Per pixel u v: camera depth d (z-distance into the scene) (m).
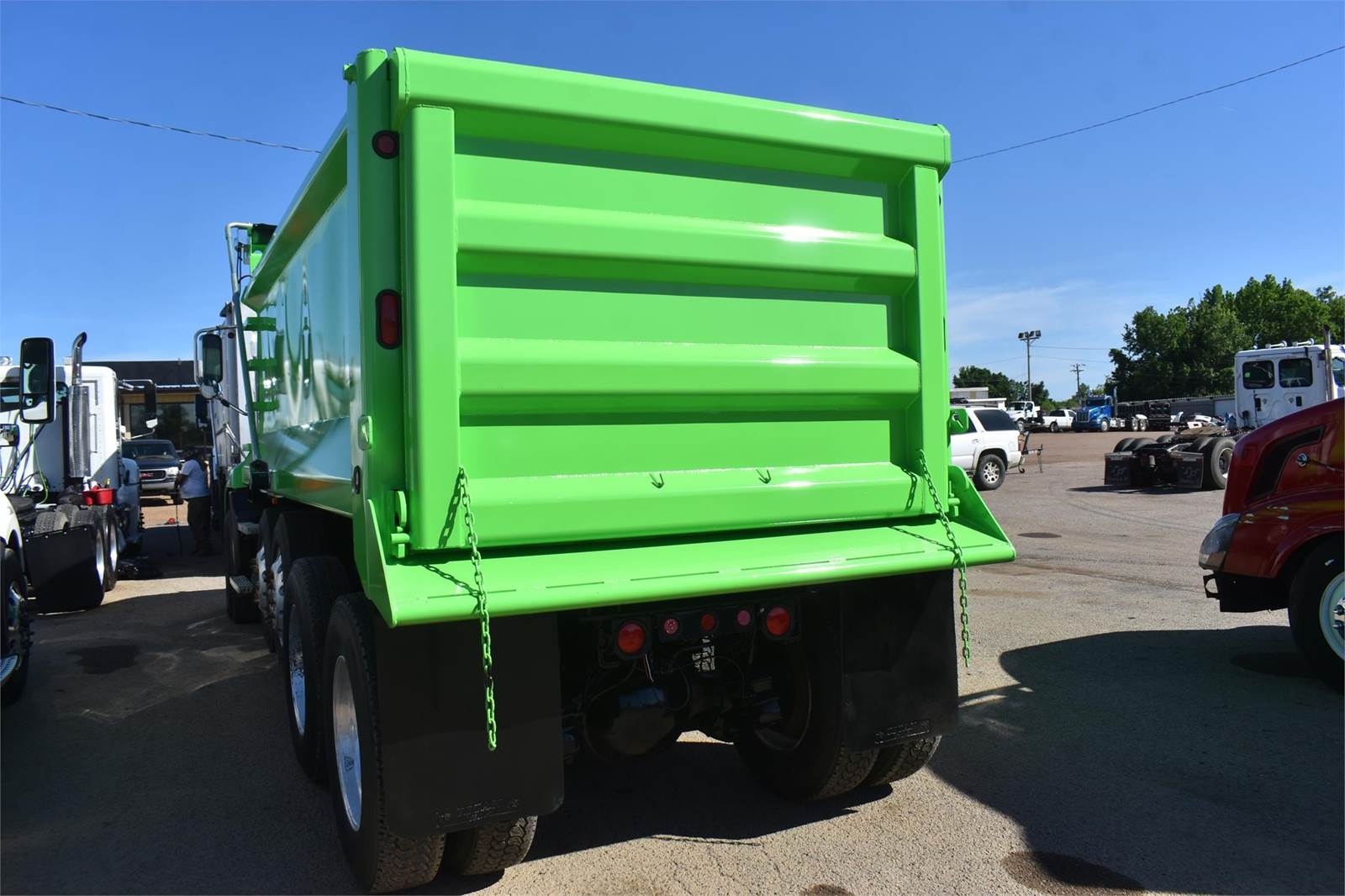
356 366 3.09
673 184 3.31
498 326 3.01
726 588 3.12
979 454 19.78
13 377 8.08
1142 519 14.45
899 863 3.59
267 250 5.28
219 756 4.95
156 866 3.69
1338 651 5.50
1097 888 3.38
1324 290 76.62
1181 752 4.71
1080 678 6.02
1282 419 5.98
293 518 4.70
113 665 6.95
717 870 3.54
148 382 12.08
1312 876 3.46
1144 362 78.56
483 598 2.74
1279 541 5.77
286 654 4.79
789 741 4.07
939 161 3.77
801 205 3.55
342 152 3.29
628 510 3.13
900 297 3.77
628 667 3.61
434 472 2.85
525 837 3.27
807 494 3.47
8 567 5.60
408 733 2.90
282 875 3.60
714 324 3.37
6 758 4.95
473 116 2.95
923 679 3.81
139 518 12.87
